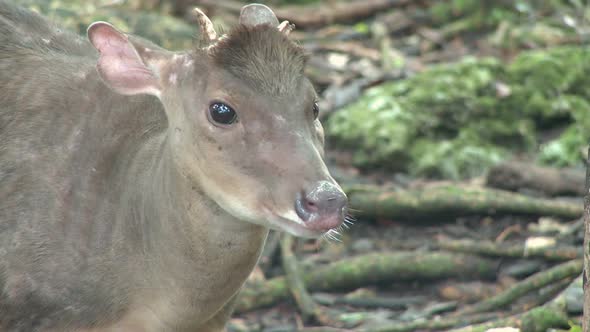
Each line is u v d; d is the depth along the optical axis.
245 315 10.59
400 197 11.80
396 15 16.78
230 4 16.61
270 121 6.43
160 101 7.53
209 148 6.53
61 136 7.86
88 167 7.69
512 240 11.36
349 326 10.18
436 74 13.95
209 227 6.86
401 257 10.89
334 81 14.77
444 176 12.95
